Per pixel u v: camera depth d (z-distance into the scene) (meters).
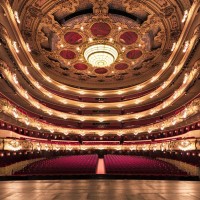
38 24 21.45
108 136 33.16
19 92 19.19
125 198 4.38
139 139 31.58
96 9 20.88
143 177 13.05
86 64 28.61
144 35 23.75
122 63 28.45
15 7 17.84
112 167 16.92
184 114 18.42
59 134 31.00
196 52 14.64
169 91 25.11
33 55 25.61
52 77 30.48
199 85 17.25
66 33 23.42
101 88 32.91
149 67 28.84
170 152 21.55
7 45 14.59
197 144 15.68
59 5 19.98
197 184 6.45
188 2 17.70
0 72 15.24
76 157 26.11
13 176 13.05
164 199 4.29
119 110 33.97
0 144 15.05
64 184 6.32
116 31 23.48
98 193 4.88
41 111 27.23
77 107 33.28
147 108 31.48
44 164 18.97
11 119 19.41
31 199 4.29
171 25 21.20
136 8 20.50
